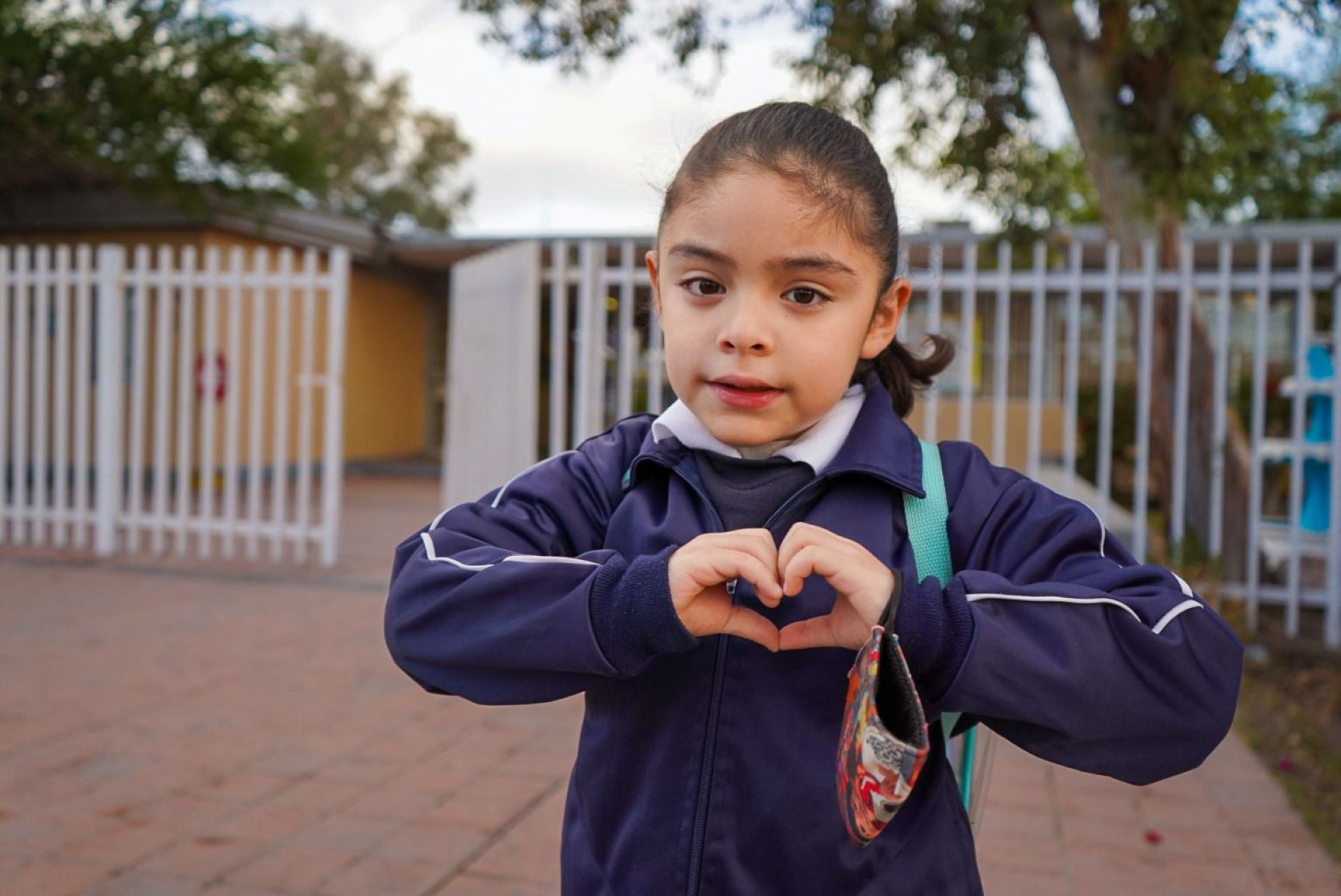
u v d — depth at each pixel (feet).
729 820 3.35
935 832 3.44
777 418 3.25
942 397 34.76
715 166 3.21
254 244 40.19
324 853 9.40
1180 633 3.09
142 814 10.12
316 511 34.50
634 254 20.75
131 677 14.65
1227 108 18.38
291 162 36.58
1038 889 9.16
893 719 2.66
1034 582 3.42
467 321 24.30
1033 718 2.98
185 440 23.73
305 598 20.10
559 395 20.98
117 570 22.35
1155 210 18.74
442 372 54.13
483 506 3.78
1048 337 38.22
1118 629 3.07
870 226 3.27
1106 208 19.06
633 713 3.54
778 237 3.11
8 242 39.68
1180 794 11.52
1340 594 17.58
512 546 3.67
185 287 23.50
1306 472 19.13
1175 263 18.80
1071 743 3.11
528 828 10.06
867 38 19.48
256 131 35.70
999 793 11.56
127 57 32.83
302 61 37.52
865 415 3.74
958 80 19.29
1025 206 20.26
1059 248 23.79
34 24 31.60
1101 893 9.09
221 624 17.95
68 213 38.42
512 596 3.23
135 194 35.91
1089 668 2.99
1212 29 15.72
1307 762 12.51
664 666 3.51
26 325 24.61
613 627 3.08
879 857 3.34
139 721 12.84
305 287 22.94
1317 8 15.74
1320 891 9.14
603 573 3.18
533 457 20.58
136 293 23.77
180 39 33.71
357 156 87.66
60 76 32.63
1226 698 3.14
